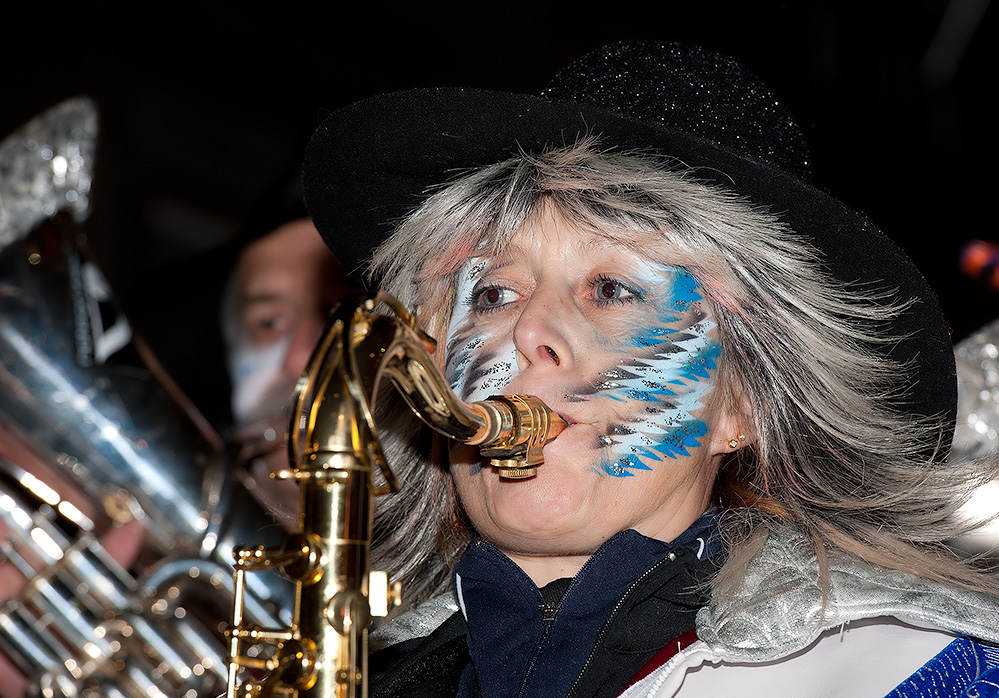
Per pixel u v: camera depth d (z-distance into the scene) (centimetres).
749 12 734
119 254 657
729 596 208
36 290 294
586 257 223
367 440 178
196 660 287
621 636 207
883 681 194
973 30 706
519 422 200
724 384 225
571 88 239
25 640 284
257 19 709
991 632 195
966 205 648
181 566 286
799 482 236
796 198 220
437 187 251
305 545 174
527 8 762
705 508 232
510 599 216
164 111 682
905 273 225
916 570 214
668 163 225
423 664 231
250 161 708
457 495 257
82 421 289
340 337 181
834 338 230
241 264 444
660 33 757
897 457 238
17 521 291
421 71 750
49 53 646
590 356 216
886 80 718
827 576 205
